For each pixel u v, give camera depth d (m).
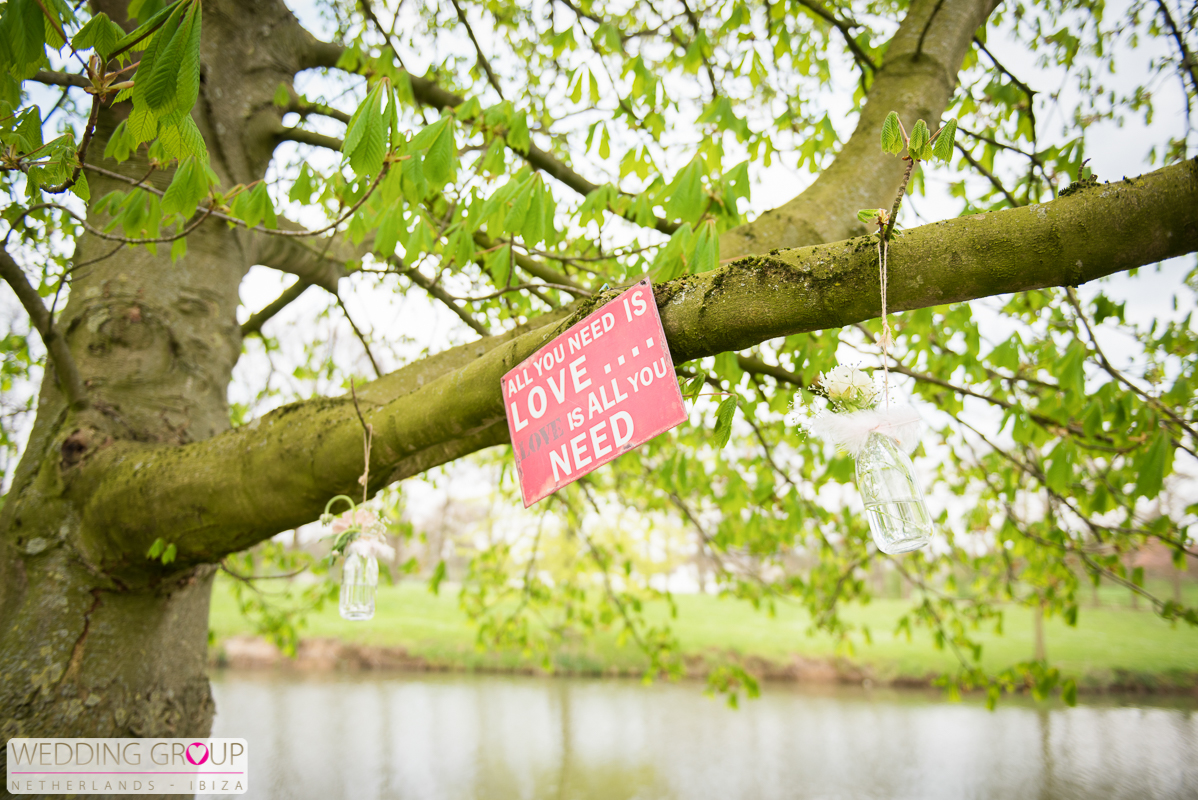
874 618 20.86
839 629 5.59
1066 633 17.81
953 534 5.52
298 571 3.67
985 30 3.65
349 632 18.39
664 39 3.99
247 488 2.19
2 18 1.25
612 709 13.88
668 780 10.06
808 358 2.95
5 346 5.05
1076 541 3.96
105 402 2.85
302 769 10.00
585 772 10.31
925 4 3.06
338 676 16.34
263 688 14.93
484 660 17.22
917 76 2.89
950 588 5.57
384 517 2.09
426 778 9.87
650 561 20.23
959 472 5.15
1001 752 11.04
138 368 3.00
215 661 17.27
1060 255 1.18
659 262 1.99
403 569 5.59
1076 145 3.00
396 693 14.78
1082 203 1.17
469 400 1.79
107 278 3.12
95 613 2.57
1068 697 4.11
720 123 2.45
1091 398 3.14
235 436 2.31
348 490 2.11
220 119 3.55
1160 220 1.13
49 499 2.59
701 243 1.84
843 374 1.35
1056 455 2.97
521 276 3.68
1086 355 2.85
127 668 2.62
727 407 1.56
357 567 2.02
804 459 4.92
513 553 9.44
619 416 1.45
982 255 1.22
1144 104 3.88
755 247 2.44
